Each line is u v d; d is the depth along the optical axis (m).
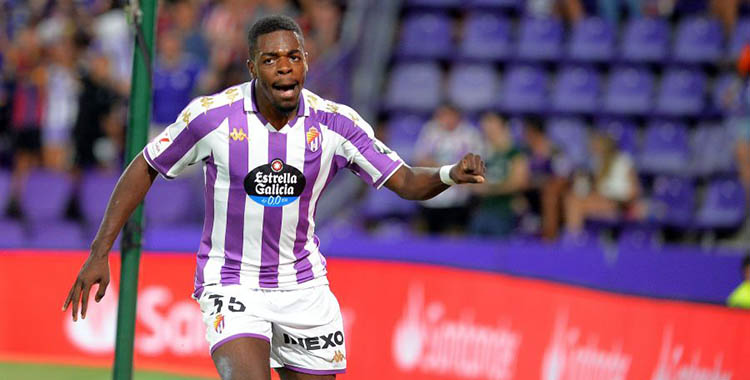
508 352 22.84
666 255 27.53
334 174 14.20
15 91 36.53
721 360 20.25
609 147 32.06
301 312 14.21
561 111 38.00
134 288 15.82
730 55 39.38
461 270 23.61
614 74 39.00
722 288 27.19
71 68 36.59
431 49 40.12
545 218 30.62
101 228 13.47
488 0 41.91
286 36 13.02
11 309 27.80
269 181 13.63
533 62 40.00
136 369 26.34
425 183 13.84
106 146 35.12
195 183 33.12
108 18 38.12
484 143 32.78
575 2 41.47
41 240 31.70
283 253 14.07
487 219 30.05
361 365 24.44
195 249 26.45
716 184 33.69
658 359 21.05
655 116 37.91
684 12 41.50
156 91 36.41
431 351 23.73
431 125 32.97
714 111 37.47
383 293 24.38
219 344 13.59
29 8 41.75
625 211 31.80
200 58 37.56
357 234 32.53
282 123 13.63
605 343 21.70
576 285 22.25
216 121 13.49
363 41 39.78
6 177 35.34
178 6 38.84
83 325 27.27
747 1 40.75
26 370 26.61
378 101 38.41
